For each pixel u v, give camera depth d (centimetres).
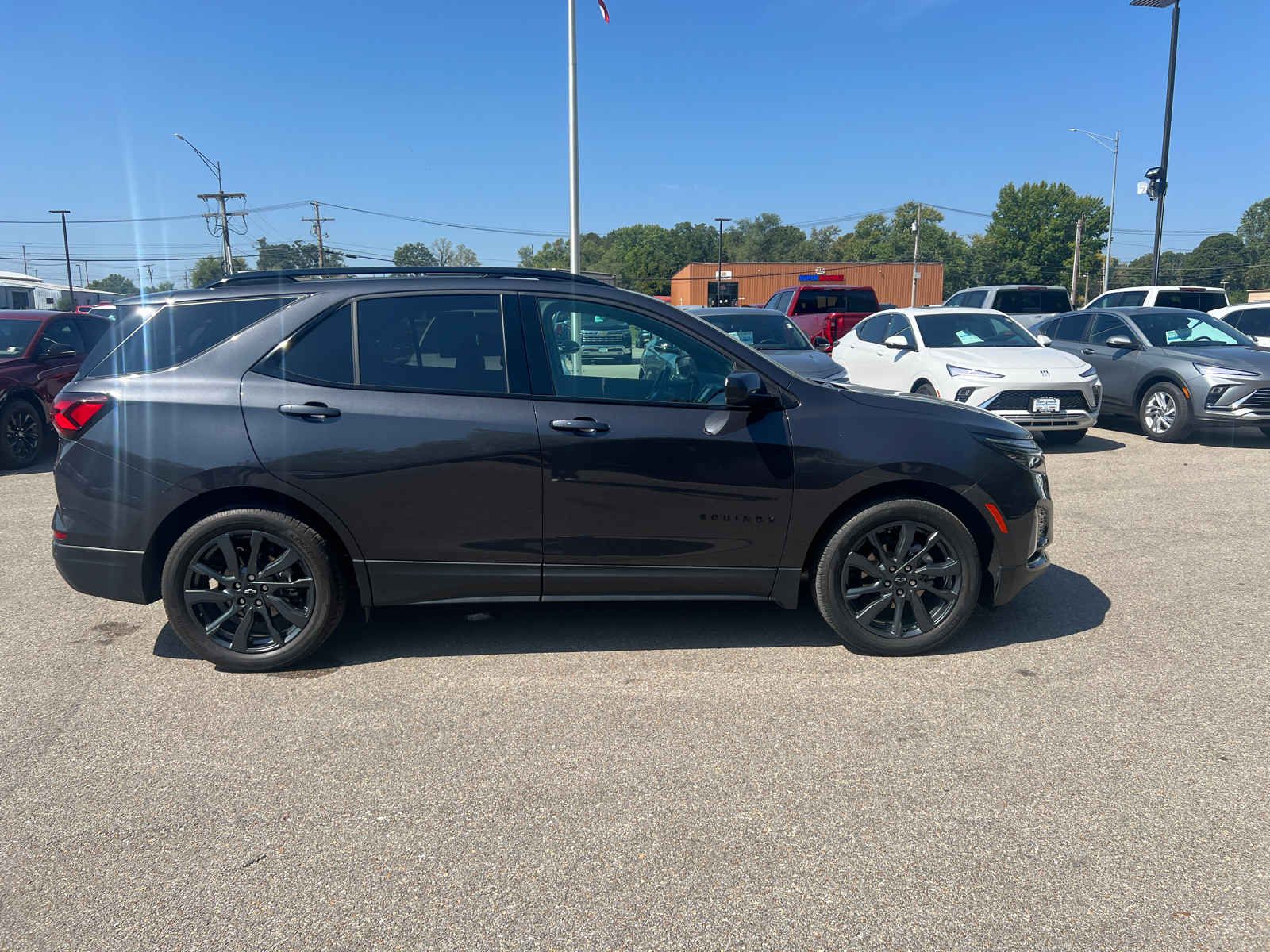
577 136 1650
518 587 383
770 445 377
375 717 338
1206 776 291
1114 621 439
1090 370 945
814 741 317
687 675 376
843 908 227
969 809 272
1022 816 269
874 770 296
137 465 363
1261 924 219
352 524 368
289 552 371
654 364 383
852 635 391
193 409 364
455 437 366
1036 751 308
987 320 1071
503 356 376
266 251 6328
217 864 247
